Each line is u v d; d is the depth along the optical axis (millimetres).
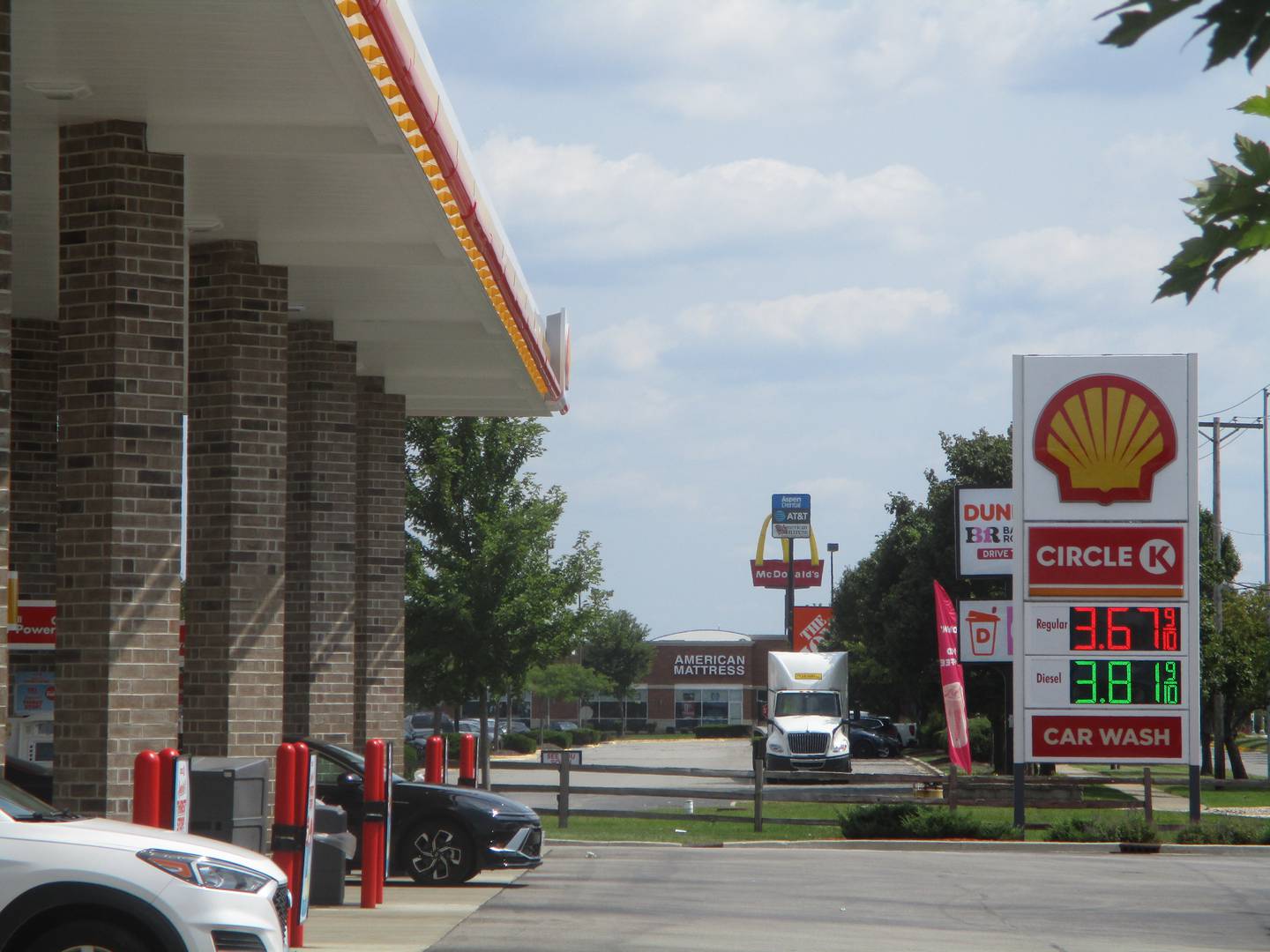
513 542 41906
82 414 17609
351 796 21344
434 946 14836
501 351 28750
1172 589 31453
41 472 26141
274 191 19938
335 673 27609
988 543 53375
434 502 42500
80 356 17609
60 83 16234
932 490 67688
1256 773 80000
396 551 32375
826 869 25156
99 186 17547
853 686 110062
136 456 17594
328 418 27672
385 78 15078
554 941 15453
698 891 21062
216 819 14852
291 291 25375
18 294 25047
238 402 22125
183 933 9766
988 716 78688
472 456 42750
